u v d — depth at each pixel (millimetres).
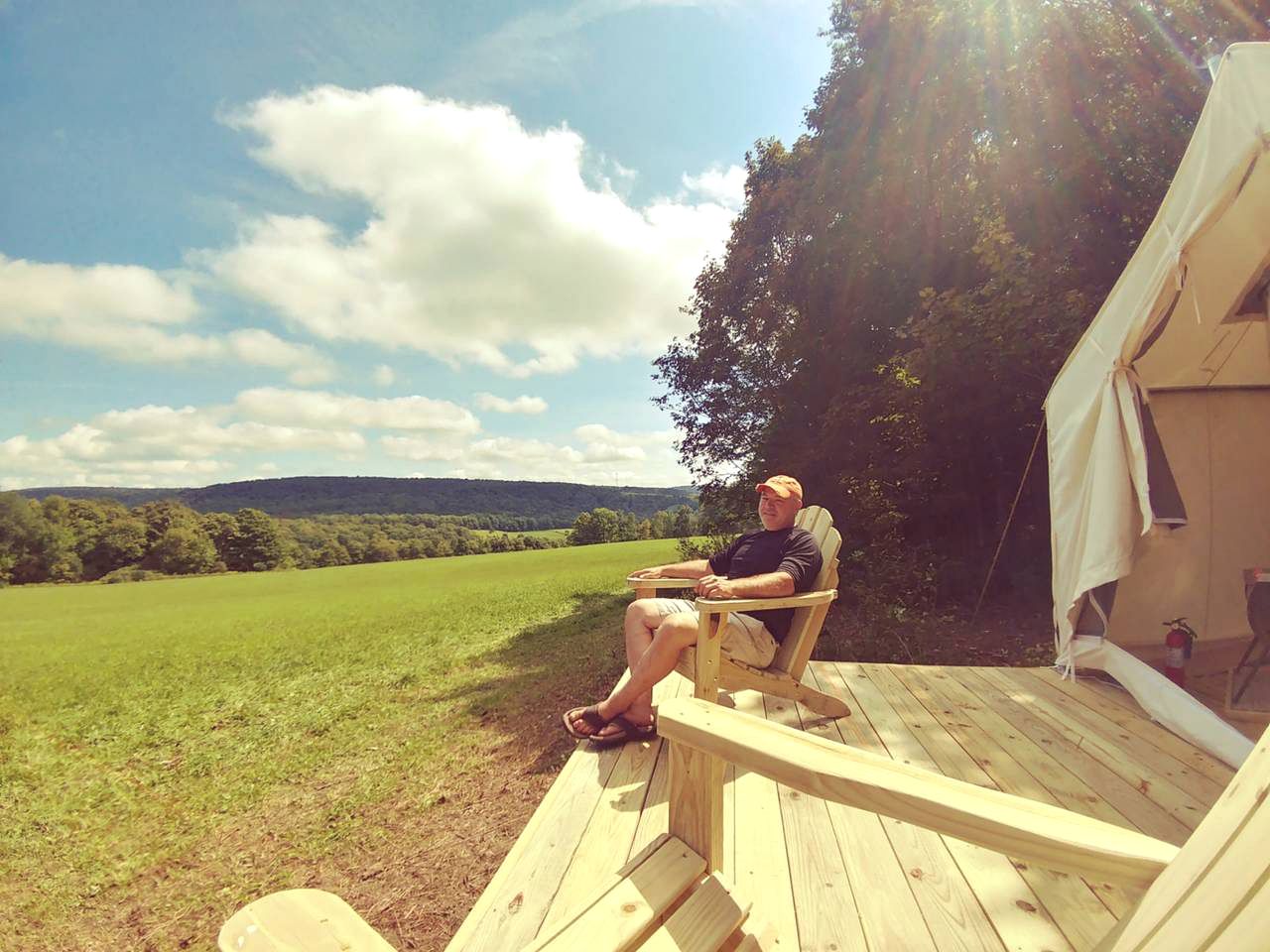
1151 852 762
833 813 2289
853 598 9234
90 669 11133
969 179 10555
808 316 13062
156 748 6227
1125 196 8539
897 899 1771
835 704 3148
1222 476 4551
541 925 1688
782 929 1648
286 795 4656
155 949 2988
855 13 12352
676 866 1249
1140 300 3461
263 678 9164
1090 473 3844
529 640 10398
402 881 3293
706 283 15891
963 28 10172
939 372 8688
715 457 15602
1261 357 4281
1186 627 4094
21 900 3473
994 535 9945
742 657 2957
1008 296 7906
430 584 27078
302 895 983
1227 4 7844
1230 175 2824
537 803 4023
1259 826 671
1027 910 1712
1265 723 3238
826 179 12383
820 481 11617
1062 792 2459
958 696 3777
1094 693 3807
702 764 1286
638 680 2768
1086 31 8891
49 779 5477
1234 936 617
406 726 6105
